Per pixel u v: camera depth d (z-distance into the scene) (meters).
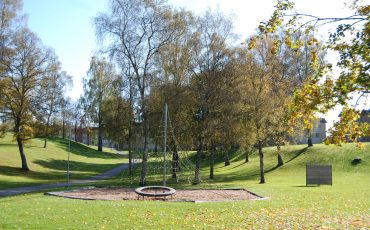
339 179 38.31
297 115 10.17
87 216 14.65
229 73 36.72
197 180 37.62
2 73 47.22
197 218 14.50
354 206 18.52
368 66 8.74
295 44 10.02
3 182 39.47
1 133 50.25
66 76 57.09
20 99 49.03
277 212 16.19
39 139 82.94
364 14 9.23
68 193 25.14
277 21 9.74
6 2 46.62
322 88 9.27
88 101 80.88
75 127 88.88
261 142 38.91
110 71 67.88
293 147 57.28
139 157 43.66
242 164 58.53
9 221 13.50
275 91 38.78
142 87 35.28
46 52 52.72
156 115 35.91
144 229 12.35
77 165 66.12
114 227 12.62
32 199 20.94
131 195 24.72
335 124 10.12
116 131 48.38
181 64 36.81
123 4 34.62
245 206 17.95
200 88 37.22
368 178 38.06
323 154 50.31
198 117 38.38
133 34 34.88
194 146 41.00
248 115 37.69
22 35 48.47
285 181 39.56
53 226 12.65
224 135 37.75
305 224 13.38
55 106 51.53
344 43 9.18
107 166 70.44
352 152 47.91
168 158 41.66
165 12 35.06
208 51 37.22
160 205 18.06
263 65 39.00
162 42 35.12
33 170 53.03
